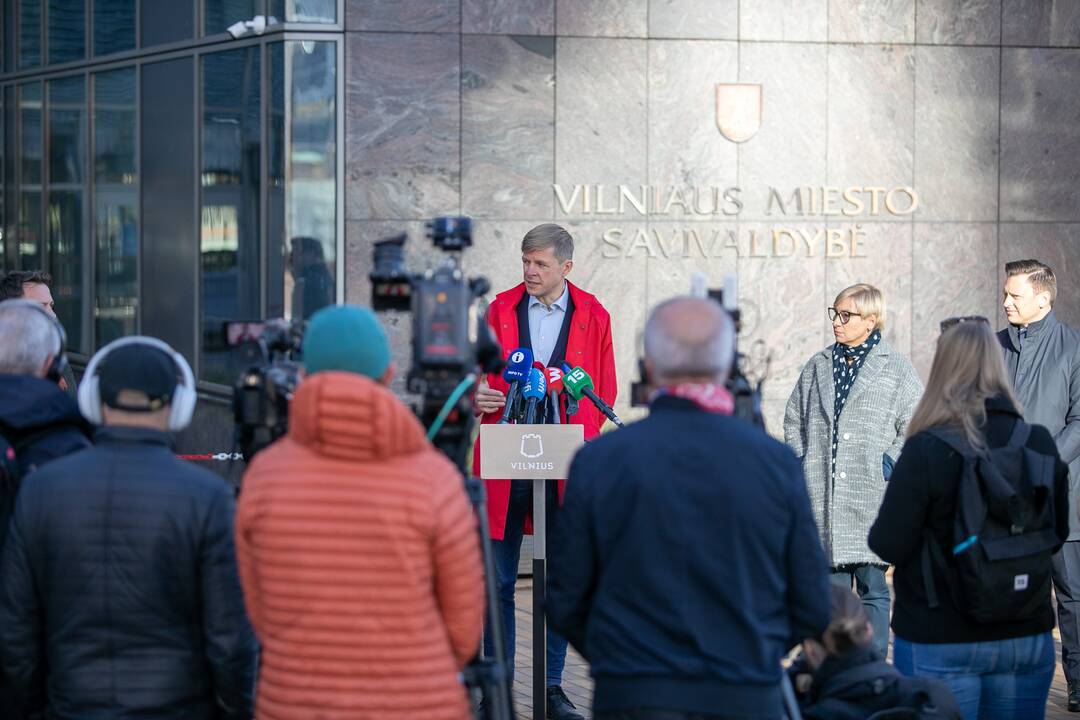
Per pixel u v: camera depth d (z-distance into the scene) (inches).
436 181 326.3
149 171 381.4
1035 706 158.7
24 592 125.2
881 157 341.1
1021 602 152.3
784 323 338.3
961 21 342.6
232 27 343.0
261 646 126.4
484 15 326.3
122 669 124.3
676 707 117.2
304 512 113.3
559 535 125.3
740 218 336.2
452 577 116.2
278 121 331.9
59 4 414.0
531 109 328.2
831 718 130.6
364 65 324.2
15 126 436.5
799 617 123.0
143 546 123.0
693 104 333.7
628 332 332.5
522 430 197.3
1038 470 152.4
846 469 230.4
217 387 356.2
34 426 142.2
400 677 112.9
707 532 118.6
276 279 335.0
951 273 344.8
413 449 115.5
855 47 339.3
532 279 224.2
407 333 324.2
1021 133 346.0
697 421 121.0
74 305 414.0
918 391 233.1
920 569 156.3
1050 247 348.2
